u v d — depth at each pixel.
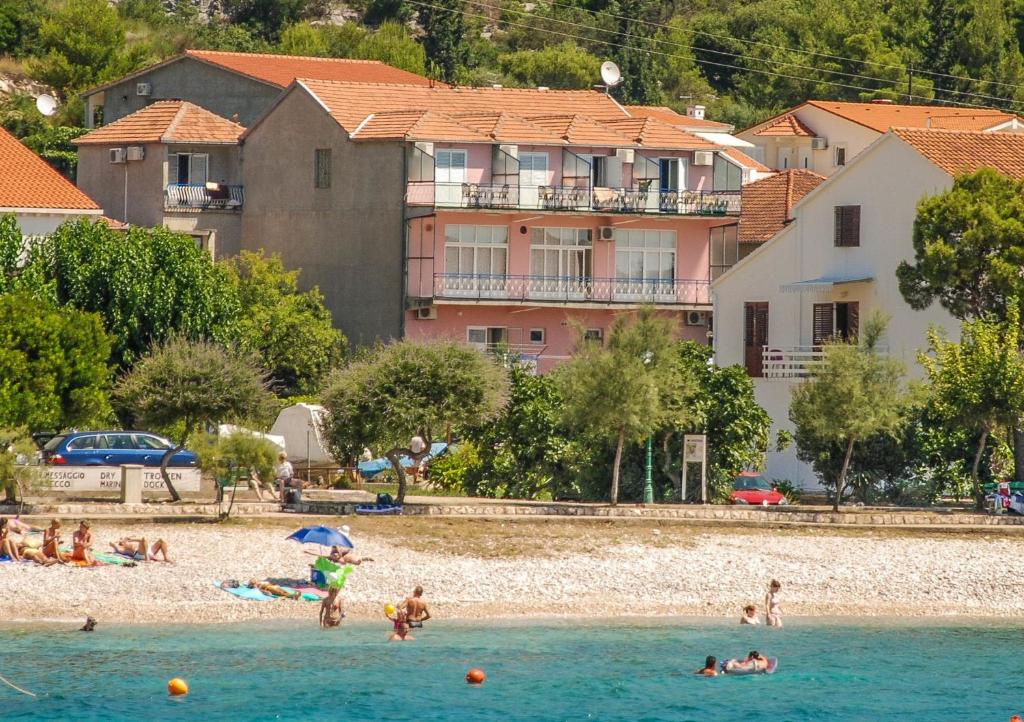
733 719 86.19
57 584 101.69
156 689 86.88
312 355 180.88
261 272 185.50
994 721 86.81
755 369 169.00
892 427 132.62
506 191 184.50
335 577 101.69
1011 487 134.25
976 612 110.38
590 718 85.19
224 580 104.69
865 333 137.38
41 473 116.31
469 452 142.50
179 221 197.62
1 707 83.44
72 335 129.38
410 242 184.12
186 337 153.62
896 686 92.75
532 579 109.50
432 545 114.19
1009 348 132.50
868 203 159.75
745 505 134.75
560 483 136.25
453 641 97.75
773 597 105.38
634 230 192.50
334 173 190.38
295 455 148.62
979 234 140.75
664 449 136.38
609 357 128.00
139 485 122.94
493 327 187.75
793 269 166.50
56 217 175.62
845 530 125.75
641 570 112.62
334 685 88.56
